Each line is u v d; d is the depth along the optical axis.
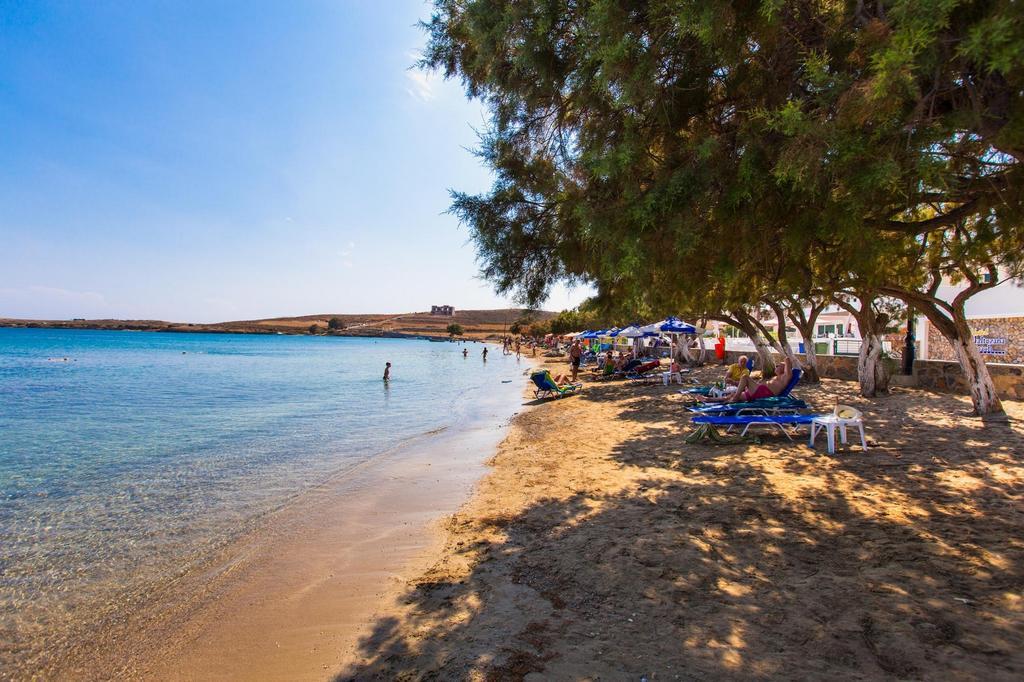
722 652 3.02
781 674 2.77
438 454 10.27
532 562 4.61
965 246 4.91
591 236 3.72
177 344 99.50
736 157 3.40
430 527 6.00
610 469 7.81
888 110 2.50
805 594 3.60
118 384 27.84
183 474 8.91
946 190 3.17
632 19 3.32
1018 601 3.28
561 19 3.86
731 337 36.12
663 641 3.19
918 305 9.97
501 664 3.11
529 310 5.73
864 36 2.69
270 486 8.12
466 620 3.73
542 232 5.29
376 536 5.84
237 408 18.39
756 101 3.57
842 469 6.72
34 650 3.84
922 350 18.91
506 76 4.34
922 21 2.17
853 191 2.84
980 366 9.72
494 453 10.05
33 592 4.71
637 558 4.43
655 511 5.65
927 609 3.27
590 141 4.04
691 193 3.32
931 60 2.36
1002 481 5.88
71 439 12.31
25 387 25.92
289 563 5.22
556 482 7.38
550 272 5.55
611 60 3.24
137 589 4.75
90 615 4.32
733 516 5.25
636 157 3.54
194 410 17.80
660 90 3.49
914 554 4.07
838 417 7.87
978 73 2.61
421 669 3.19
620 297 6.17
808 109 3.22
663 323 21.03
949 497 5.41
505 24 3.85
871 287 5.12
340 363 50.84
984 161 3.48
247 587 4.73
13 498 7.58
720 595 3.69
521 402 19.30
